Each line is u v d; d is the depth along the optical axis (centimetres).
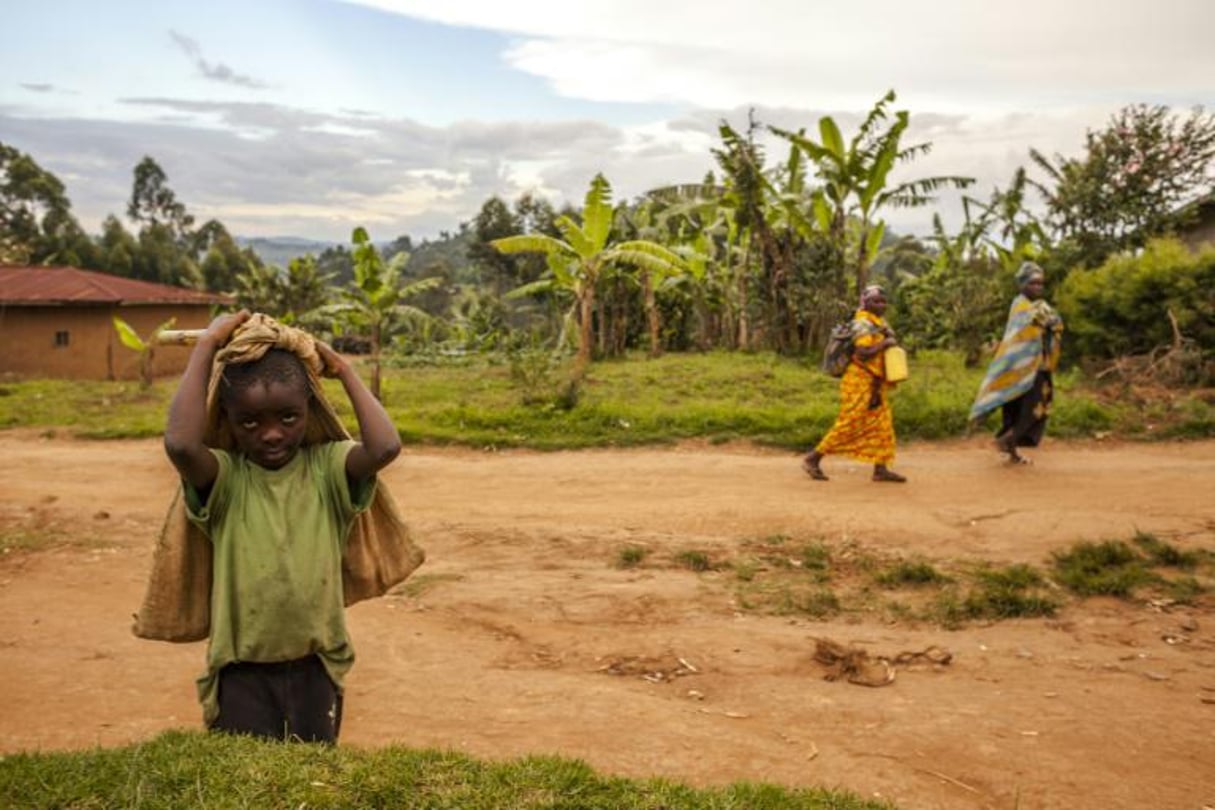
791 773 365
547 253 2059
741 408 1279
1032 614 567
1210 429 1080
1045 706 437
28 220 7219
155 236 7438
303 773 263
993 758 382
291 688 294
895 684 470
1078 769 373
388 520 315
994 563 655
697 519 790
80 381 2325
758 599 602
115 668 520
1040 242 2180
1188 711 430
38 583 688
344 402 1508
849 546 703
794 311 2128
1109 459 980
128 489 970
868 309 892
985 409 947
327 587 291
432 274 6750
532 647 537
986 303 1794
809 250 2089
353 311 1772
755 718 429
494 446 1155
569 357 2328
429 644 543
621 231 2386
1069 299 1627
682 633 543
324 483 296
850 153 1898
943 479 903
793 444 1094
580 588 630
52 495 941
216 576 286
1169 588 593
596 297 2431
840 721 423
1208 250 1497
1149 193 1898
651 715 428
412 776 272
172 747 280
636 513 820
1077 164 1994
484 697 457
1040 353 927
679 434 1174
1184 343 1413
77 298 2575
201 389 273
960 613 570
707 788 298
